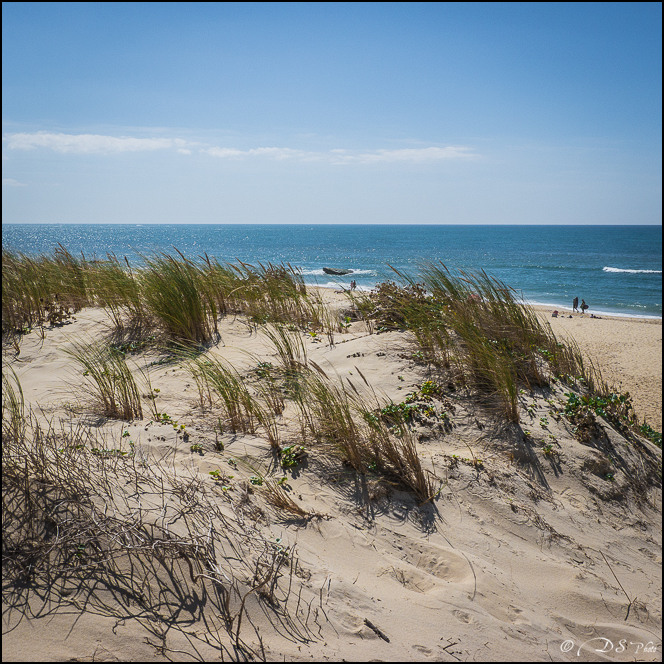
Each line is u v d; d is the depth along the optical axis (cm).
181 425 481
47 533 283
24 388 586
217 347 745
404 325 816
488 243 11456
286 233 19725
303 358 705
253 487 396
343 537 369
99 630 239
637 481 565
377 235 17275
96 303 964
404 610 309
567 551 431
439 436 538
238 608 272
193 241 11781
